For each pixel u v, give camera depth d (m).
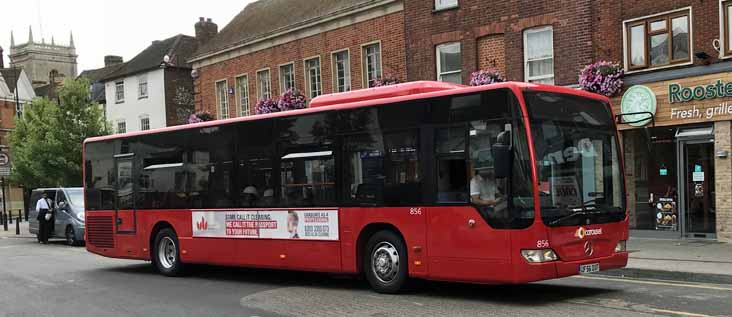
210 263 12.35
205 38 36.94
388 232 9.76
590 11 16.67
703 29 14.68
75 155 32.34
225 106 29.23
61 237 22.83
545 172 8.49
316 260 10.57
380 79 21.30
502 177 8.20
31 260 17.06
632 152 16.28
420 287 10.36
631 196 16.33
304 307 9.05
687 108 14.95
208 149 12.43
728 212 14.48
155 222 13.44
